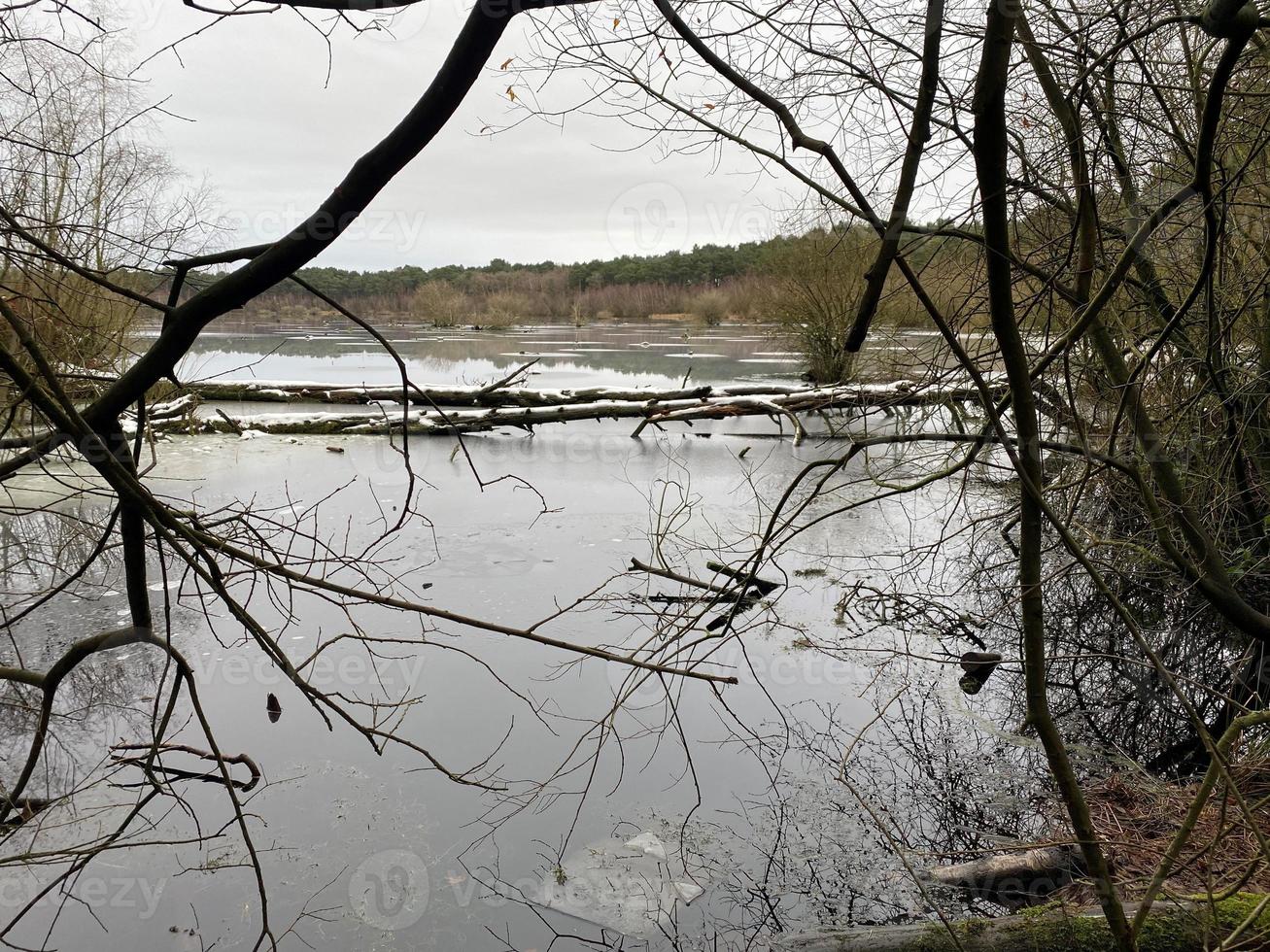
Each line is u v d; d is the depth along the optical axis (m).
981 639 5.47
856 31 2.67
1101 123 3.27
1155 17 3.31
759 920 2.98
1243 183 3.77
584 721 4.36
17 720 4.27
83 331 4.49
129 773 3.83
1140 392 3.62
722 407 11.55
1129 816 3.57
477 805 3.64
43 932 2.89
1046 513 2.35
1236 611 3.33
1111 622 5.39
